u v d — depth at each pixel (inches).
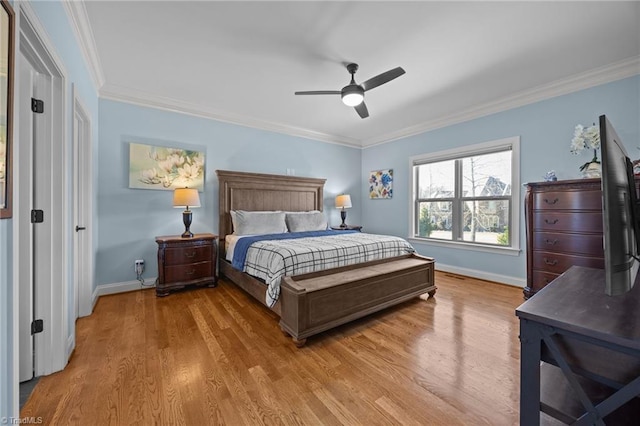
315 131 192.5
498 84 119.7
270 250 100.0
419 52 95.1
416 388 59.9
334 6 74.1
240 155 162.2
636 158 100.3
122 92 123.9
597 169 97.2
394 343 79.8
